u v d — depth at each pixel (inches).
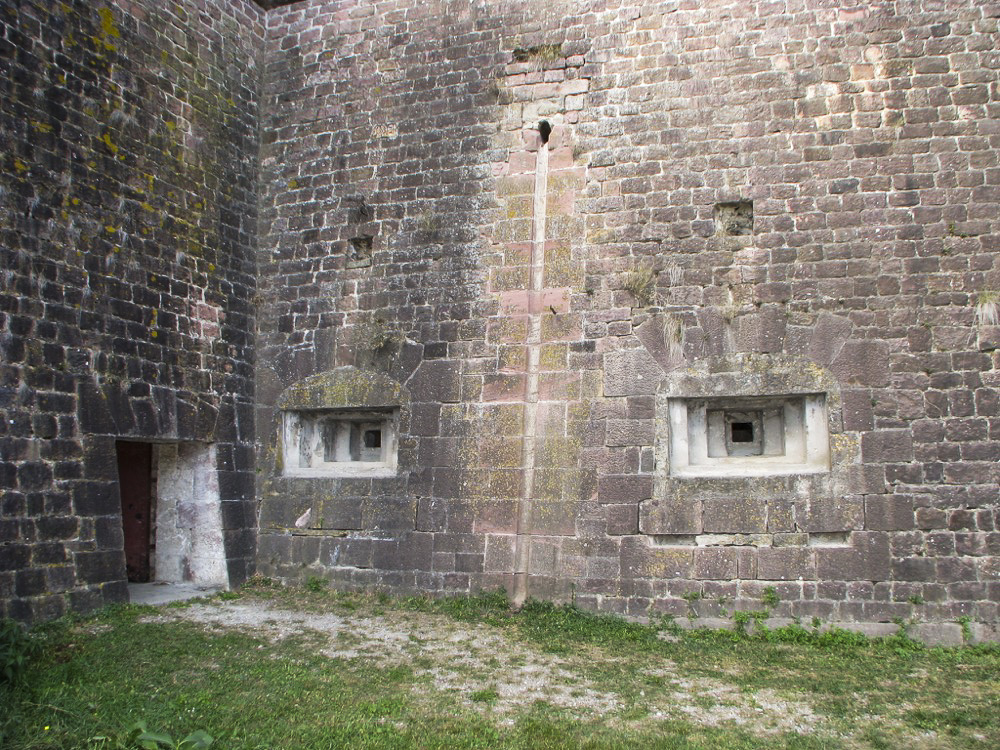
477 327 393.4
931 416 334.0
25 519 311.0
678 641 326.0
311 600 382.0
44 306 328.8
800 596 332.8
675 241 371.6
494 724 238.1
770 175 366.3
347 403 410.3
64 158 344.5
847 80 366.3
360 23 447.5
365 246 425.7
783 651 313.7
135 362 365.1
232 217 430.0
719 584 341.4
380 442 421.7
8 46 327.0
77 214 347.3
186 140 407.5
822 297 351.3
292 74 455.5
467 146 413.7
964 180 347.9
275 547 408.8
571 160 394.0
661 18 394.3
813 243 356.5
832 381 344.2
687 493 350.3
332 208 433.1
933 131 354.3
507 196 401.4
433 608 366.0
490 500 375.9
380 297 414.0
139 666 276.5
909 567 326.6
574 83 401.4
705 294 363.6
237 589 396.2
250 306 434.6
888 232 350.3
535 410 377.4
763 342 353.4
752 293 358.6
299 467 423.2
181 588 392.2
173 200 395.5
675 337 362.9
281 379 425.7
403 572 383.2
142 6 391.5
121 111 374.0
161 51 399.5
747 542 342.0
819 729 237.5
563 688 270.8
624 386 366.0
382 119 432.5
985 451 328.2
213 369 406.3
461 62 423.2
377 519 393.4
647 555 350.3
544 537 365.1
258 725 232.4
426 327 402.0
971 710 250.7
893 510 331.0
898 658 304.8
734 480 347.6
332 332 420.5
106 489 343.0
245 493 413.4
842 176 358.6
